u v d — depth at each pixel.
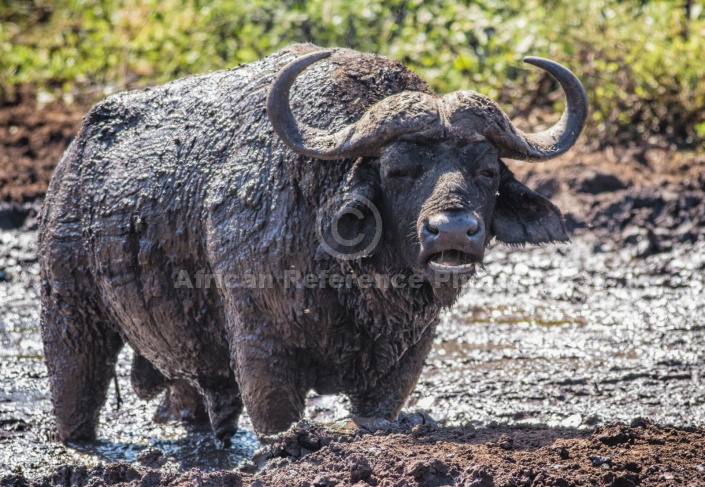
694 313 32.25
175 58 51.88
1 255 38.62
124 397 27.38
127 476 18.89
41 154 46.38
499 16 49.81
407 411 25.44
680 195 39.47
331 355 20.64
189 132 21.92
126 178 22.39
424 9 49.00
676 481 17.25
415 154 18.44
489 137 18.75
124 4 57.75
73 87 53.22
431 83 46.25
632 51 46.91
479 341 30.28
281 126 18.72
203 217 20.94
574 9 49.34
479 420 25.05
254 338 20.20
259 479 17.66
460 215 17.53
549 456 18.17
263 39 49.69
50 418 26.05
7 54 54.88
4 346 30.75
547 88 47.09
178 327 21.95
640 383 27.02
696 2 50.41
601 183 40.81
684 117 45.16
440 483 17.12
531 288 34.75
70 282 23.39
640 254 37.00
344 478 17.48
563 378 27.44
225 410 23.45
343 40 48.75
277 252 19.69
